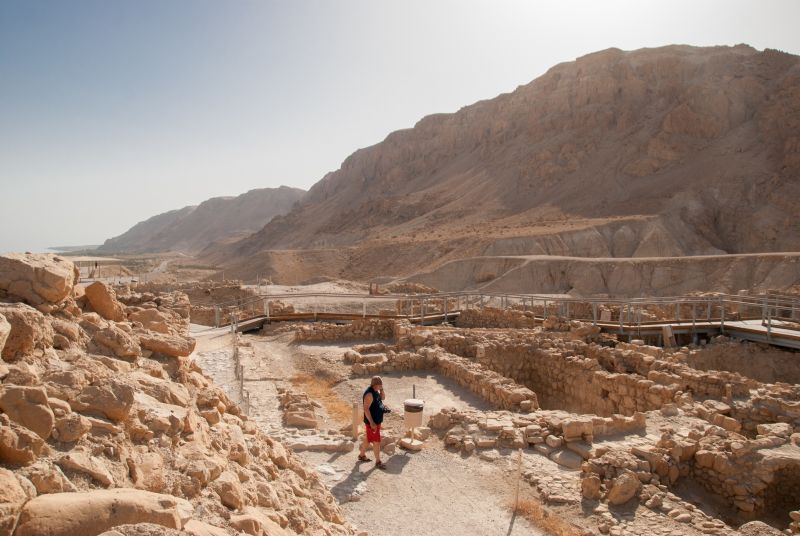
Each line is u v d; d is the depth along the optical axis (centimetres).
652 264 7206
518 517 912
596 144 13325
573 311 3131
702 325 2550
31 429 414
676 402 1432
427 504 951
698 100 12006
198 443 570
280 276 10675
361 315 2916
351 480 1032
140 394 578
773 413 1340
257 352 2200
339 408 1539
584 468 999
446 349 2094
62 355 564
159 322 957
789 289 3928
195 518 444
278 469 768
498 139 16850
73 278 691
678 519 880
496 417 1295
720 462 1032
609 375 1662
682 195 10100
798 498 1031
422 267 9806
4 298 599
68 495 365
